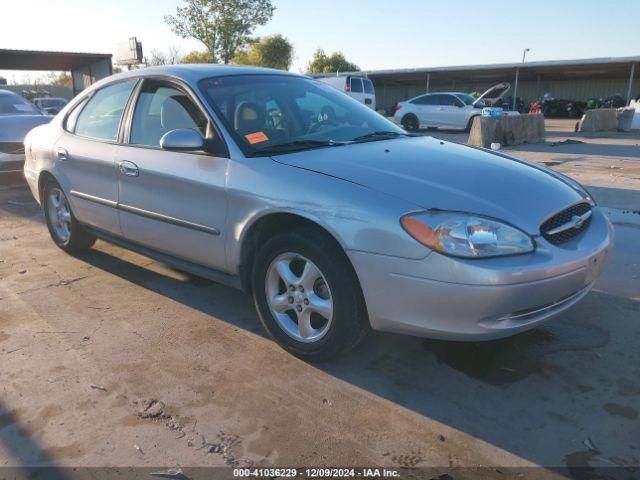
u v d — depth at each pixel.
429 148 3.31
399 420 2.44
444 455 2.21
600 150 12.87
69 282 4.12
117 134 3.85
